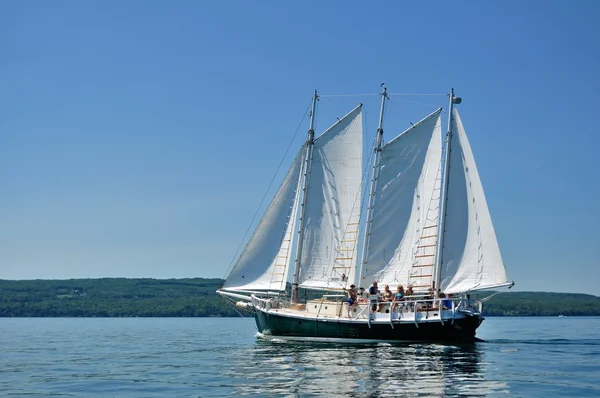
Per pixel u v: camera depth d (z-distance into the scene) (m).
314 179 66.94
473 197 59.06
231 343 71.25
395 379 37.28
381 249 63.75
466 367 42.59
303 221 66.75
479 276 58.09
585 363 45.81
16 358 55.59
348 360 46.19
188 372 43.28
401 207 63.38
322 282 65.25
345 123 66.25
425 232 61.81
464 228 59.22
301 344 59.06
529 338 76.50
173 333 98.81
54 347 68.75
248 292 68.38
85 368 47.19
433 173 62.25
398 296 57.56
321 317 59.41
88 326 137.25
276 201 67.44
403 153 63.78
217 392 34.44
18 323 164.75
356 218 65.00
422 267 61.56
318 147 67.12
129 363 50.25
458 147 60.16
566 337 79.44
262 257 67.06
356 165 65.62
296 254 66.56
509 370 41.62
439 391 33.50
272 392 33.81
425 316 55.62
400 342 57.19
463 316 55.50
